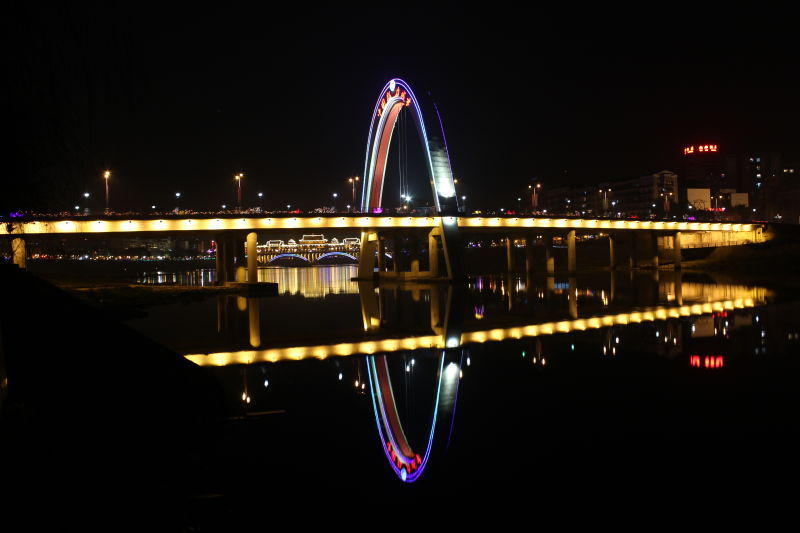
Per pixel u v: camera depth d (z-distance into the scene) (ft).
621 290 306.14
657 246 475.72
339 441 72.49
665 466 62.69
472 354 130.31
